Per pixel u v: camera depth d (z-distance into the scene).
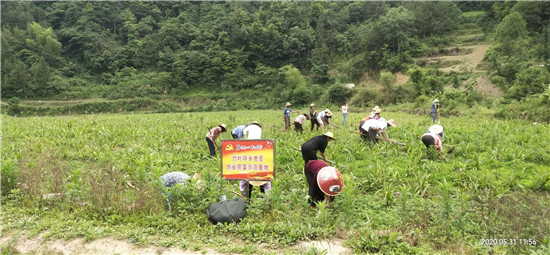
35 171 7.66
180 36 81.94
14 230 5.86
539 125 15.82
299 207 6.59
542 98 19.81
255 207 6.48
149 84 68.44
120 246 5.40
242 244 5.50
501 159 9.94
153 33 81.69
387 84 42.59
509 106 21.41
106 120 23.20
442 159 10.02
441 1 67.19
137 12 89.81
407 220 6.12
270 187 7.29
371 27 69.75
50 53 72.56
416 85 39.06
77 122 19.86
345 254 5.16
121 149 12.13
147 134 14.73
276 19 80.88
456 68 52.31
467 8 76.88
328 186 6.39
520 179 8.35
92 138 13.94
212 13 90.19
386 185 7.86
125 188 7.76
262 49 77.75
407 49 60.56
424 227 5.91
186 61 73.81
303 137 13.38
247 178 6.76
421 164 9.69
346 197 6.71
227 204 6.23
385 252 5.18
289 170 9.30
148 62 77.56
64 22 82.19
